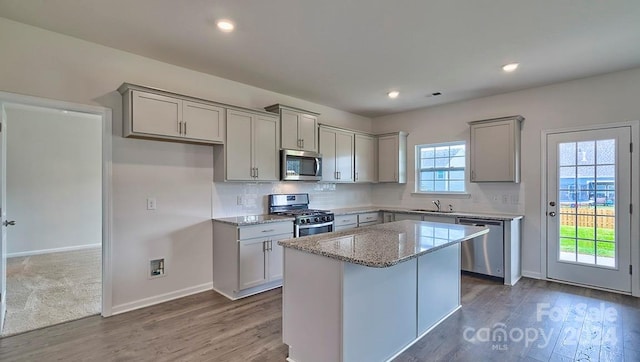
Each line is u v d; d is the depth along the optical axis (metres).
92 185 6.38
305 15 2.43
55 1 2.26
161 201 3.39
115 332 2.71
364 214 5.13
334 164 4.91
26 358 2.33
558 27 2.60
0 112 2.67
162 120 3.07
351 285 2.04
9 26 2.55
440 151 5.22
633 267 3.57
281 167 4.14
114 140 3.07
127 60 3.12
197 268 3.68
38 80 2.68
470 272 4.36
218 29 2.66
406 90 4.32
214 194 3.81
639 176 3.54
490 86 4.14
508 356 2.36
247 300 3.45
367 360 2.16
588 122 3.83
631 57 3.22
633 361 2.28
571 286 3.88
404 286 2.50
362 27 2.61
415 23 2.54
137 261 3.22
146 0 2.24
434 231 2.87
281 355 2.38
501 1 2.23
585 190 3.86
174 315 3.05
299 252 2.28
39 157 5.87
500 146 4.26
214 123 3.47
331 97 4.66
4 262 2.85
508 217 4.03
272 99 4.38
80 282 4.09
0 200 2.72
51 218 5.95
